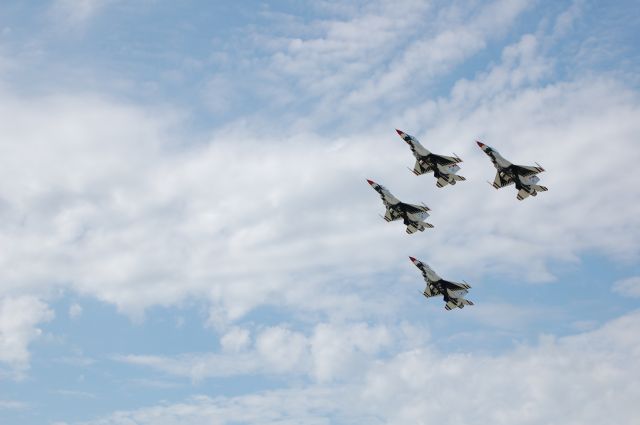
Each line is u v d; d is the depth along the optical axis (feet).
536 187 426.10
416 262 451.12
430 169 440.45
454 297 445.78
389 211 446.60
